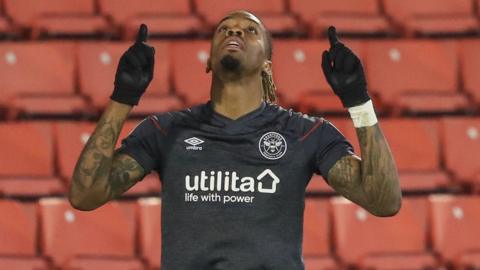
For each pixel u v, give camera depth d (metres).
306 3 20.16
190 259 6.86
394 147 17.59
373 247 15.64
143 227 15.33
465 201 16.09
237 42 7.02
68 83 18.25
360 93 6.91
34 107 17.98
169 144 7.08
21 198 16.53
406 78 18.97
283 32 19.75
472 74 19.25
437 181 17.41
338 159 7.05
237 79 7.08
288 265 6.85
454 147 17.69
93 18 19.53
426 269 15.68
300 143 7.05
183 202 6.93
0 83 18.14
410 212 15.88
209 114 7.15
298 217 6.97
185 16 19.64
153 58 6.89
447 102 18.89
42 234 15.25
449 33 20.50
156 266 15.22
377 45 19.03
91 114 18.14
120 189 7.09
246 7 19.97
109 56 18.39
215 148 7.01
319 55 18.64
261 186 6.91
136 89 6.93
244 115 7.11
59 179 16.72
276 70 18.50
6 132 16.91
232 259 6.82
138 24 19.48
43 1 19.62
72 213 15.34
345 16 20.09
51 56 18.30
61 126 16.98
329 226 15.60
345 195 7.12
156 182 16.94
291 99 18.42
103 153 6.94
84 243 15.27
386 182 6.93
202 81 18.28
